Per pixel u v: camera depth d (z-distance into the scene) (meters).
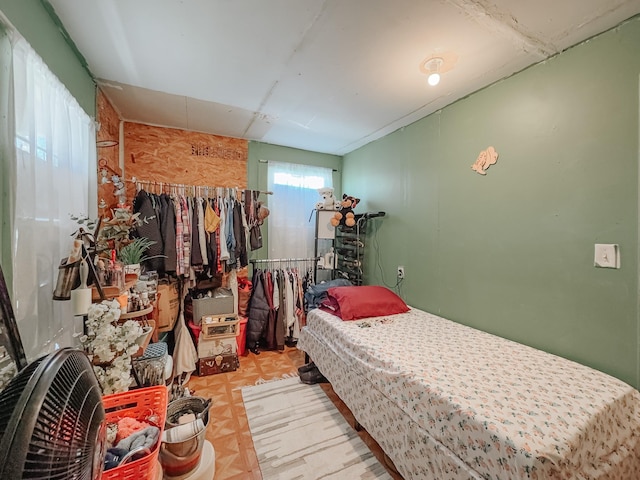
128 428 1.00
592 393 1.21
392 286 2.90
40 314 1.18
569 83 1.55
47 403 0.49
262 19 1.41
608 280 1.42
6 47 0.98
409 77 1.92
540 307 1.69
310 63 1.79
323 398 2.13
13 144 1.00
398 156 2.85
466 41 1.54
